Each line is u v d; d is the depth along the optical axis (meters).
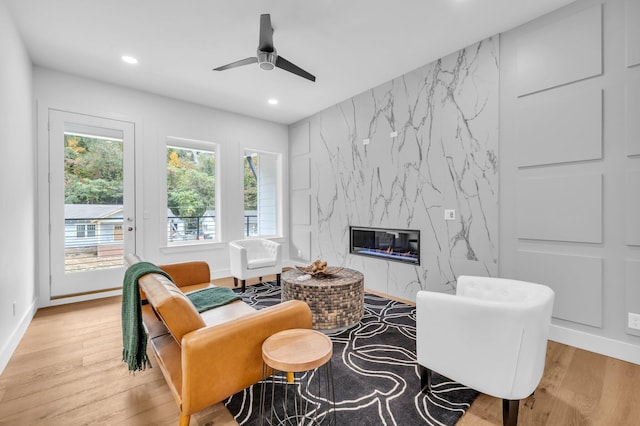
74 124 3.41
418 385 1.78
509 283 1.82
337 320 2.54
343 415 1.52
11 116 2.28
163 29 2.56
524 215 2.54
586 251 2.23
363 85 3.75
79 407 1.60
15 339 2.26
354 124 4.11
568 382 1.82
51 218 3.24
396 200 3.57
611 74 2.10
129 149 3.76
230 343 1.35
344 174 4.28
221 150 4.59
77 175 3.44
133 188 3.79
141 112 3.85
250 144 4.93
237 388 1.39
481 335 1.42
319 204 4.73
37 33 2.59
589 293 2.21
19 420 1.49
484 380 1.42
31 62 3.06
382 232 3.80
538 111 2.44
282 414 1.53
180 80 3.56
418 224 3.34
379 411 1.55
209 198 4.66
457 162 2.98
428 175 3.23
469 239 2.90
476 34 2.67
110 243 3.64
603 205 2.14
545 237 2.42
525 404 1.61
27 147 2.81
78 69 3.27
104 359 2.11
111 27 2.52
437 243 3.16
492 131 2.72
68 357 2.13
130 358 1.61
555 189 2.36
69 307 3.20
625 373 1.91
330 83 3.68
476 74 2.81
